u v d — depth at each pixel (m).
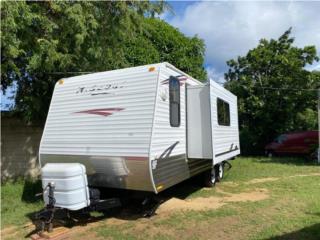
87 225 6.53
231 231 5.98
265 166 14.71
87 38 9.02
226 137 9.91
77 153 6.98
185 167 7.89
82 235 5.99
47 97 9.98
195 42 17.92
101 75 7.22
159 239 5.72
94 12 8.93
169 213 7.11
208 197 8.59
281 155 19.66
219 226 6.24
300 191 9.09
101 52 9.38
